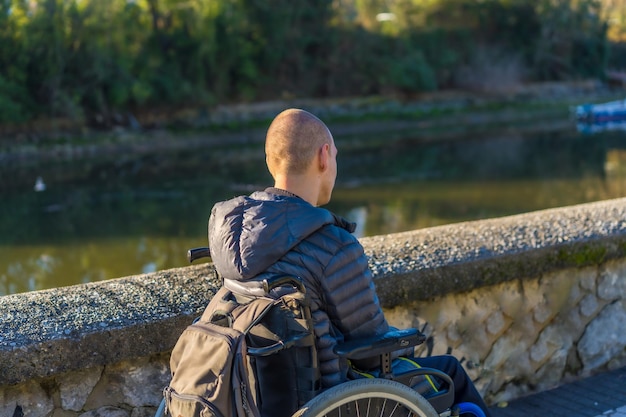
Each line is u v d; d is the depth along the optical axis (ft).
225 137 106.32
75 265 38.34
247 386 5.73
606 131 107.45
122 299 7.95
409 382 6.43
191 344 6.01
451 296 9.58
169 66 109.81
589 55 166.09
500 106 140.87
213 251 6.32
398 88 133.28
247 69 117.50
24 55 92.07
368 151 88.28
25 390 7.26
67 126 94.27
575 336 10.68
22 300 7.86
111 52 101.71
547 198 55.16
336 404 5.86
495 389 10.14
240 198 6.35
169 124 105.19
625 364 11.18
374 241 9.92
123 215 51.11
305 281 5.92
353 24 136.56
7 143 88.22
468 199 54.95
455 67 146.61
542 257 9.96
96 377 7.59
